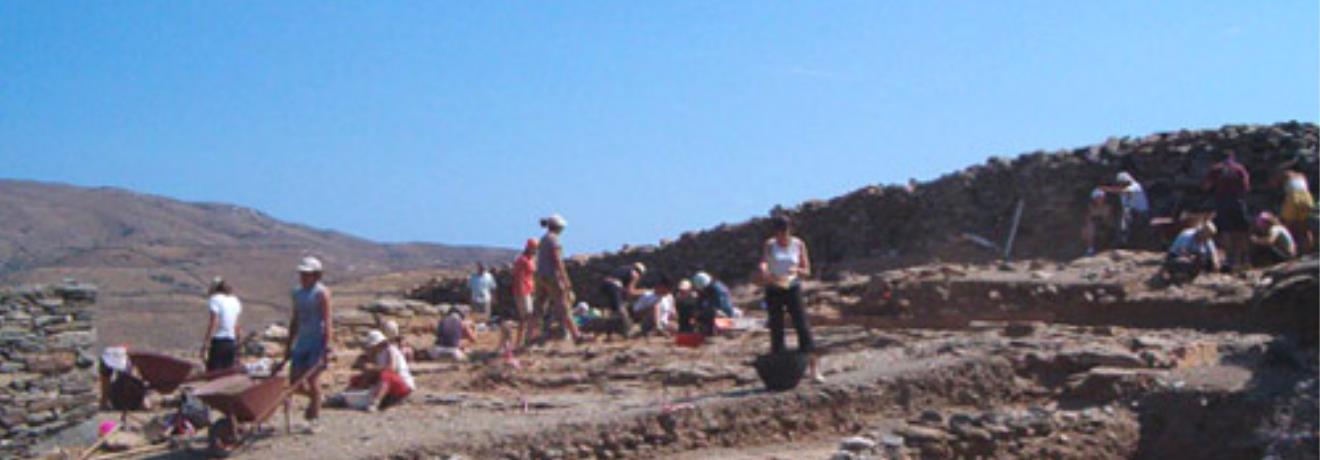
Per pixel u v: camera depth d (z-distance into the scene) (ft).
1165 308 50.47
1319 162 67.10
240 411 38.06
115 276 242.58
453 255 452.76
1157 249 69.21
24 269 264.93
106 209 418.31
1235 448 34.50
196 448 39.47
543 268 63.00
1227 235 57.82
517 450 37.17
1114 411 37.37
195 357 74.38
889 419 39.55
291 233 465.47
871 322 61.57
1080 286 54.70
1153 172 75.10
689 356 52.80
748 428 39.17
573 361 55.16
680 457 37.68
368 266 376.07
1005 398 40.68
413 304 80.43
